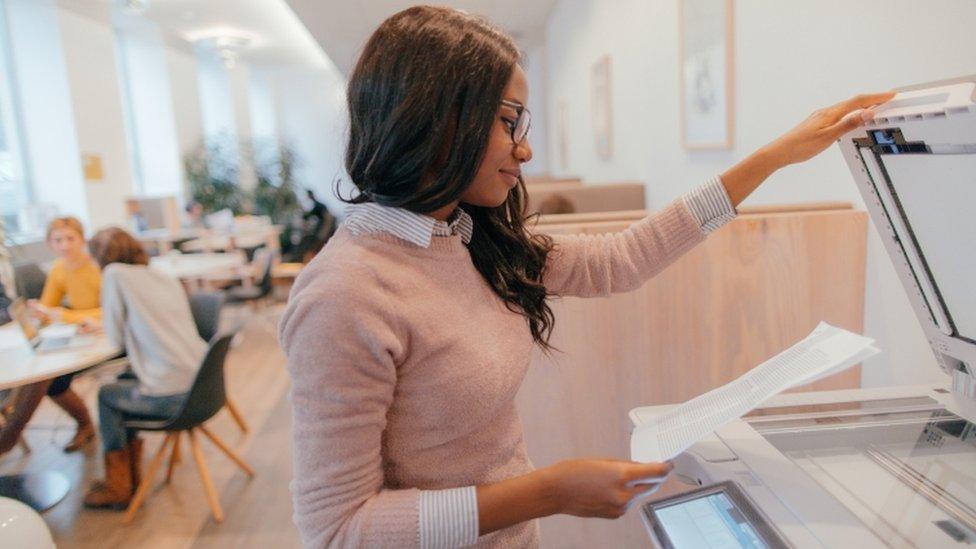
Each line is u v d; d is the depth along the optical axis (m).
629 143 3.22
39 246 4.70
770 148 0.92
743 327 1.44
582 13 4.20
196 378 2.25
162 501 2.53
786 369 0.75
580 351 1.46
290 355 0.64
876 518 0.67
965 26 1.05
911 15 1.18
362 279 0.64
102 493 2.48
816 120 0.89
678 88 2.47
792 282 1.43
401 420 0.71
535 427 1.49
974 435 0.84
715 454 0.81
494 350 0.74
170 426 2.27
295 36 7.13
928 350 1.24
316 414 0.62
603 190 2.92
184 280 5.16
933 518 0.66
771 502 0.69
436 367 0.69
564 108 5.05
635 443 0.82
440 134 0.64
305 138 9.89
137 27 6.36
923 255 0.81
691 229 0.97
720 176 0.96
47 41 5.19
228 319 5.76
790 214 1.40
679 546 0.64
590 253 0.97
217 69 8.39
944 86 0.63
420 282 0.70
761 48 1.78
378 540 0.63
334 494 0.63
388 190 0.68
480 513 0.65
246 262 6.30
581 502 0.66
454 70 0.63
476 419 0.72
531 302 0.85
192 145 7.51
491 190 0.71
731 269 1.42
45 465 2.92
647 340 1.45
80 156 5.36
